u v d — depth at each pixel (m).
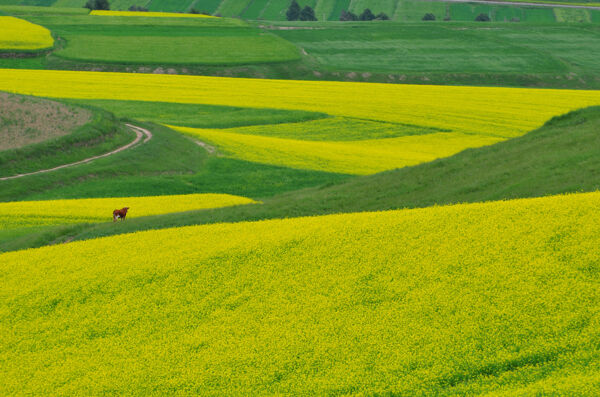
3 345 35.97
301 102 182.25
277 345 32.44
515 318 31.52
